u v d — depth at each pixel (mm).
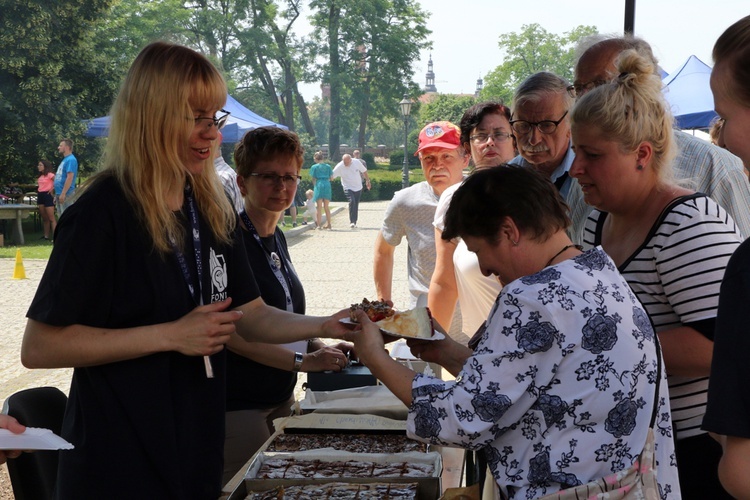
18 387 6371
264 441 3078
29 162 24984
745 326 1278
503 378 1668
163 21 47469
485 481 2070
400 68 57562
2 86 24297
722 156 2627
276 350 3082
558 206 1784
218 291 2240
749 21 1316
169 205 2096
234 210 2377
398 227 4375
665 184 2178
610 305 1675
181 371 2092
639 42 2770
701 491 2156
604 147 2084
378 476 2459
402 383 1842
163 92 1968
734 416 1283
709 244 2008
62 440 1799
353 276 12805
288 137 3141
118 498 2018
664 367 1904
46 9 24203
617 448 1651
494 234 1770
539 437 1684
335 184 40188
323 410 2994
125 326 2043
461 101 71750
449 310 3646
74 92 26219
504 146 3809
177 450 2057
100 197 1986
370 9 56312
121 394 2010
